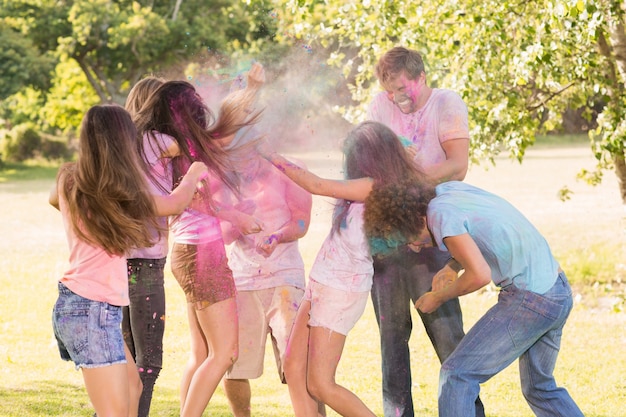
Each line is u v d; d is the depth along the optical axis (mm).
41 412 4727
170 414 4750
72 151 36781
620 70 7746
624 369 5871
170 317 7723
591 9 6105
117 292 3328
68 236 3357
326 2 7863
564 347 6566
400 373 4223
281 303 4090
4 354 6340
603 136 7594
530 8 7223
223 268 3873
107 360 3270
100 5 32938
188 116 3834
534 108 8508
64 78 36281
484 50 7355
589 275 9977
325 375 3775
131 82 35312
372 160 3764
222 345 3852
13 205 19188
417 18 7336
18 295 9039
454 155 4180
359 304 3789
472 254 3396
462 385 3477
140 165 3617
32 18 34156
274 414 4781
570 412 3650
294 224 4086
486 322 3523
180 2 33781
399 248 4066
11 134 35906
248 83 4027
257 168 4016
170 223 3932
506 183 20719
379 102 4414
